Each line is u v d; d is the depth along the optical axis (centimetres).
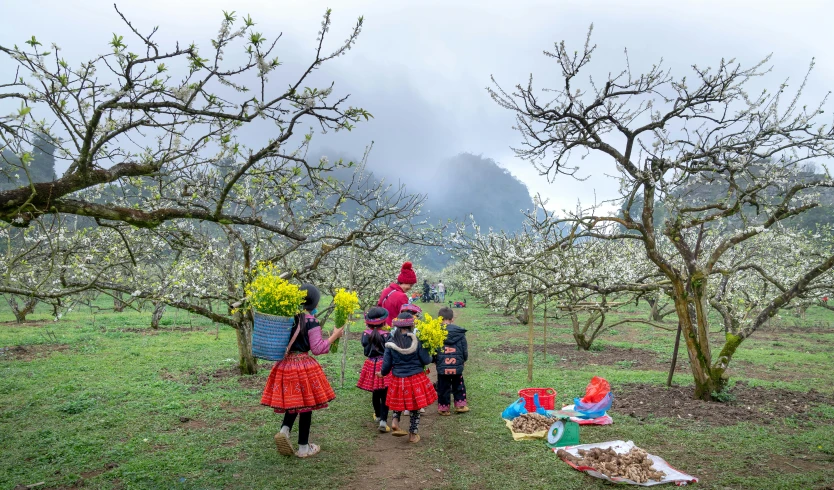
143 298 789
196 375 895
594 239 1205
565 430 549
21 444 539
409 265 807
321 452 535
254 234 870
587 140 671
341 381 830
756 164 648
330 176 519
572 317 1283
